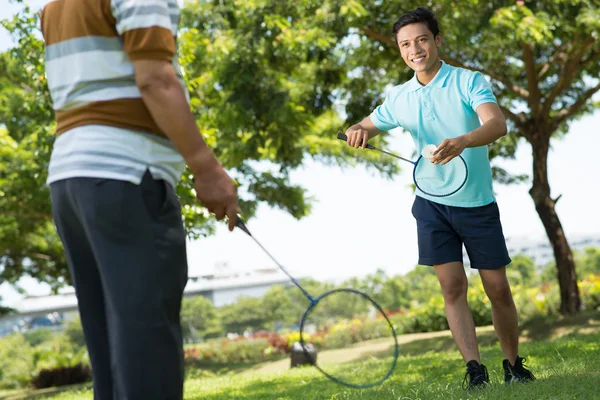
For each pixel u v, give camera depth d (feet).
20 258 69.72
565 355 18.89
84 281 6.56
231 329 140.67
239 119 45.98
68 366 68.18
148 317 5.93
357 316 63.21
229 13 49.24
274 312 126.93
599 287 56.59
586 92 49.42
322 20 42.50
